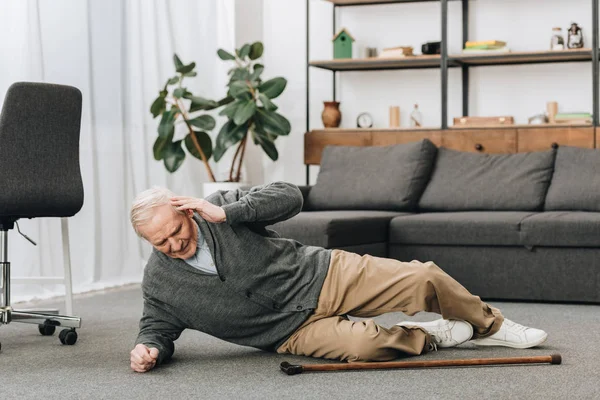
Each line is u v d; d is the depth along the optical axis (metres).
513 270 4.29
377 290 2.61
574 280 4.18
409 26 6.03
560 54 5.36
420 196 5.10
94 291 4.95
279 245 2.64
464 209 4.92
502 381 2.37
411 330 2.70
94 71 5.04
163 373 2.55
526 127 5.32
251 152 6.48
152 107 5.27
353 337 2.56
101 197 5.12
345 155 5.35
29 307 4.24
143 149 5.44
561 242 4.16
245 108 5.48
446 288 2.63
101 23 5.09
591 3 5.59
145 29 5.49
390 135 5.64
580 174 4.68
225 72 6.21
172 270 2.59
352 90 6.20
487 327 2.77
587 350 2.83
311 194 5.27
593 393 2.23
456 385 2.32
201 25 6.04
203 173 6.09
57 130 3.22
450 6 5.88
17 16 4.47
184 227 2.46
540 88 5.73
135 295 4.71
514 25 5.76
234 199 2.61
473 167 5.05
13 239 4.50
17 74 4.47
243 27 6.36
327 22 6.27
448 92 5.95
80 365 2.73
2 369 2.69
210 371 2.56
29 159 3.14
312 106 6.33
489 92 5.84
